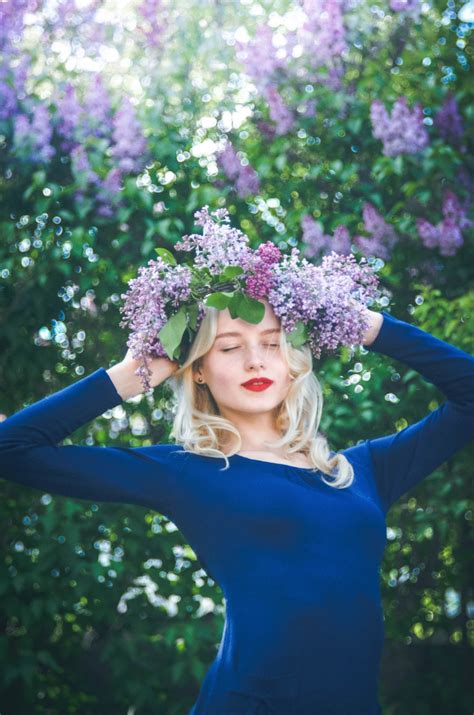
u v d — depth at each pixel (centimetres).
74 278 320
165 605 323
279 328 167
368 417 301
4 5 319
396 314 327
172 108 329
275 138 324
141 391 167
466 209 324
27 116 321
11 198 321
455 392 168
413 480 172
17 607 305
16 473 154
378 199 322
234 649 148
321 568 150
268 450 167
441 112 321
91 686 324
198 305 165
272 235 322
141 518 314
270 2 333
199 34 327
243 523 153
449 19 340
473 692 329
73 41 332
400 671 335
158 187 319
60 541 312
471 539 335
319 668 145
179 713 313
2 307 319
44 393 329
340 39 318
